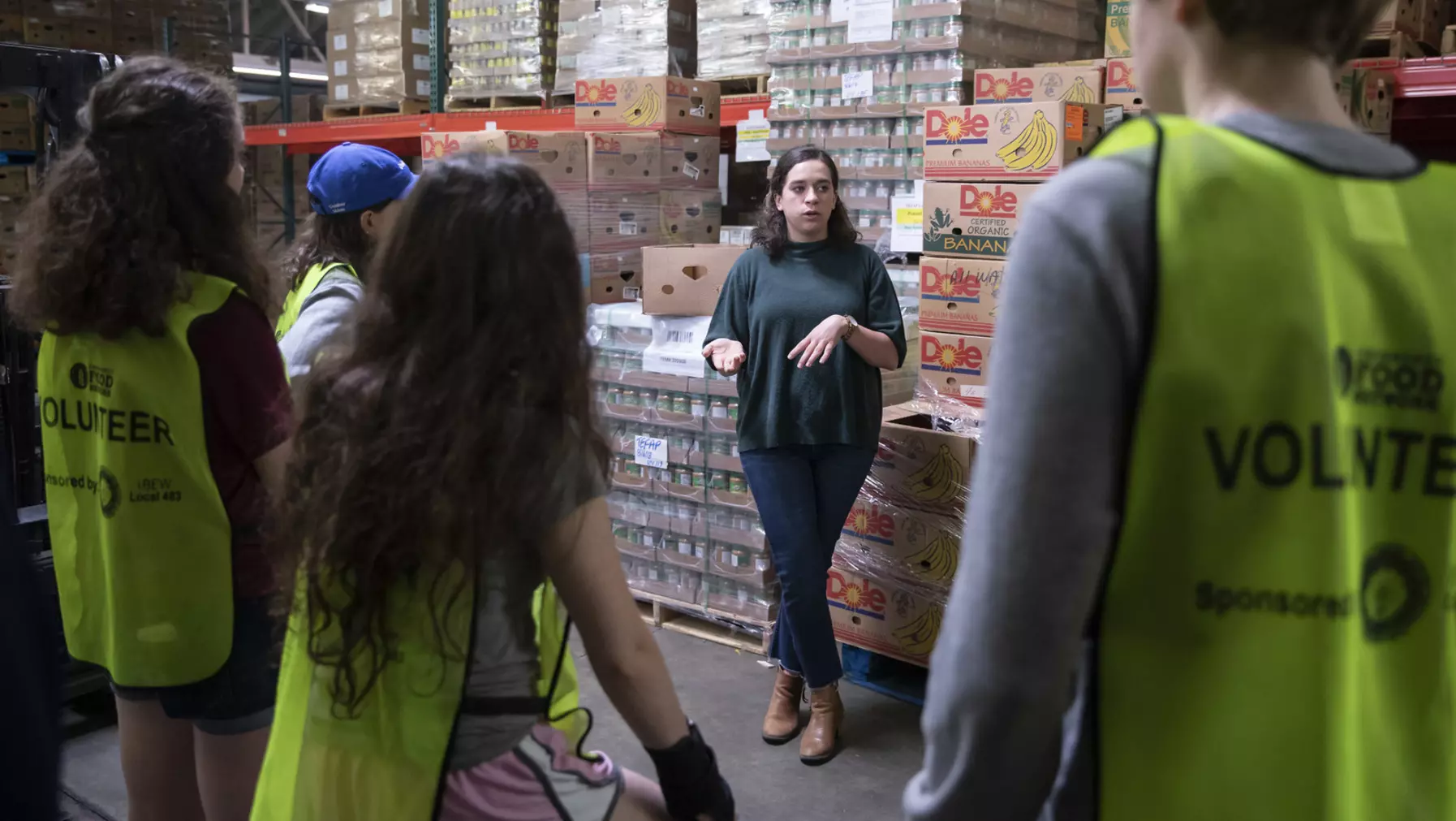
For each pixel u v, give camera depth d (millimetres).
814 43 3791
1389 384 709
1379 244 715
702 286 3639
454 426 1164
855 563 3277
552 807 1289
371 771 1227
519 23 5297
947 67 3502
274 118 7945
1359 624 708
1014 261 738
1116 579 734
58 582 1874
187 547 1702
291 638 1336
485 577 1197
